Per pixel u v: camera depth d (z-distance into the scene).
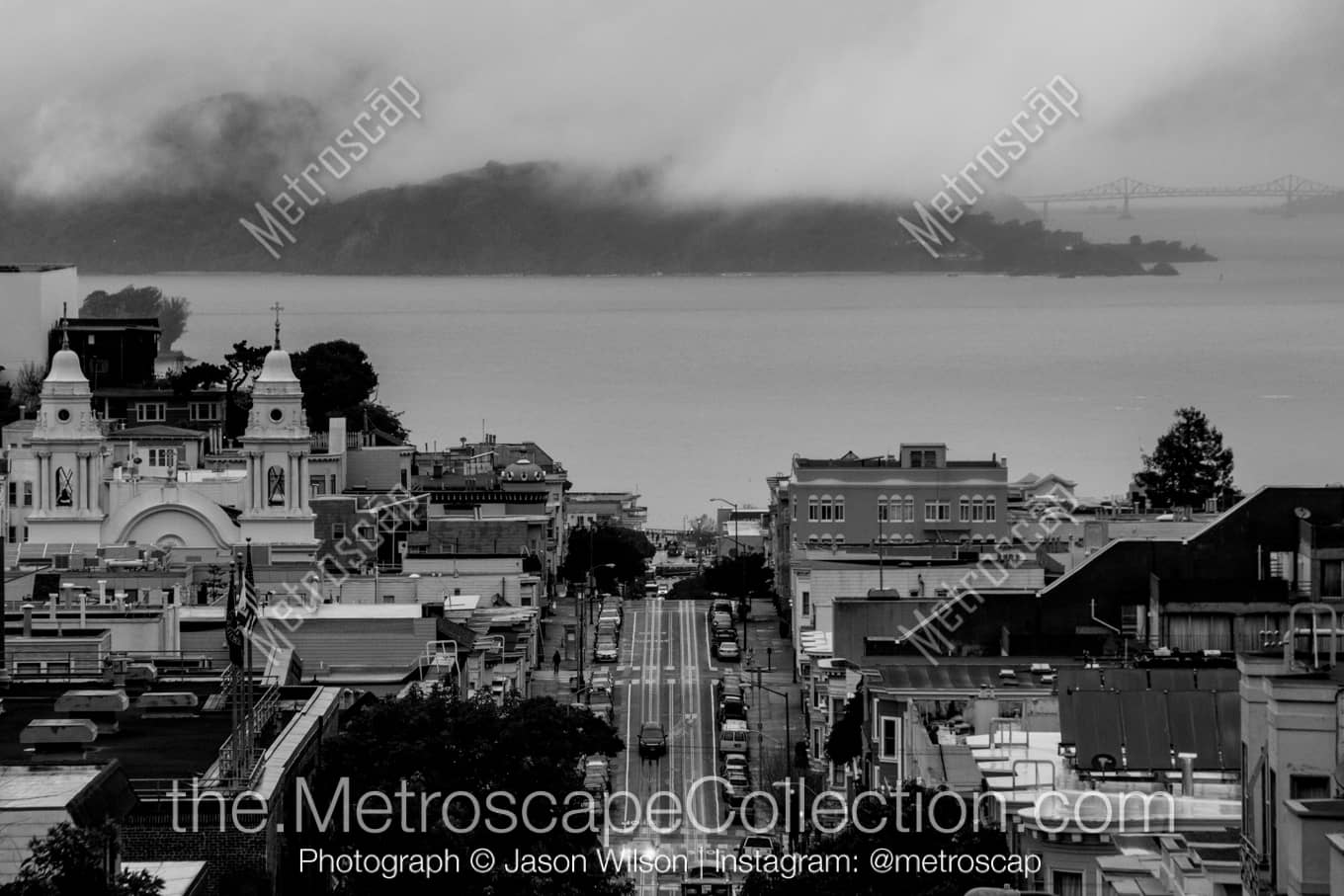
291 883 147.00
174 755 146.00
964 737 164.25
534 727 179.25
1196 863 104.62
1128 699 136.50
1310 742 91.75
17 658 185.50
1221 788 133.00
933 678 188.88
